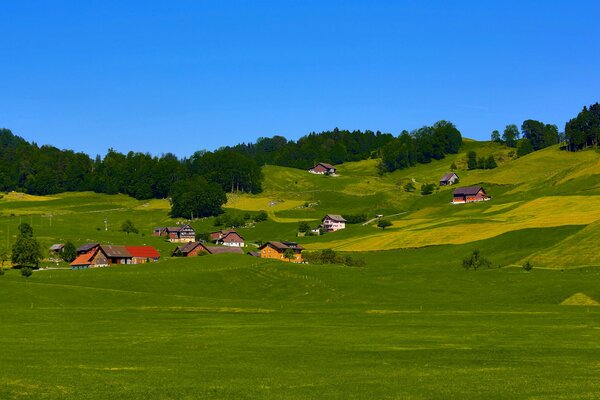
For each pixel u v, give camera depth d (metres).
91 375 55.91
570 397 46.97
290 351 68.44
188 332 83.38
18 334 82.06
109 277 156.62
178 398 47.88
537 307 111.00
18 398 47.91
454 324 89.38
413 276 156.75
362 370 57.75
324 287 145.12
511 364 60.31
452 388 50.06
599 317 95.19
